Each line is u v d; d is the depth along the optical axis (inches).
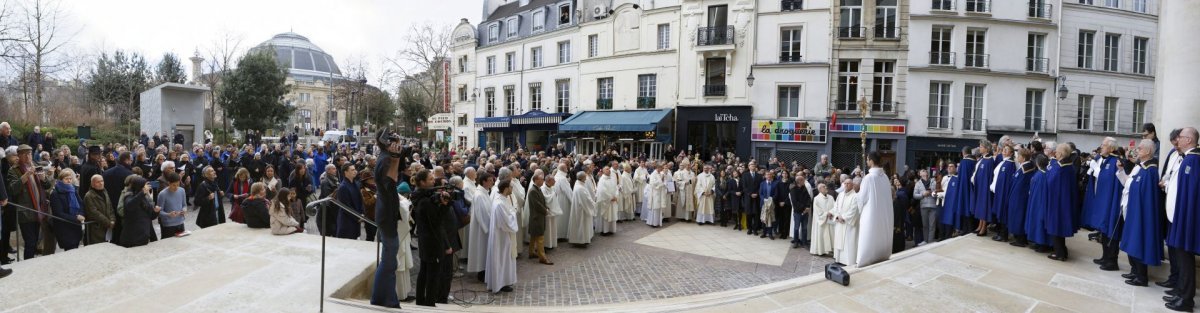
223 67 1514.5
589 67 1102.4
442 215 236.4
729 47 922.1
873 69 877.8
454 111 1465.3
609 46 1066.7
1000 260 251.9
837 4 881.5
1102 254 255.9
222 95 1473.9
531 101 1253.7
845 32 885.8
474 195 315.0
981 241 294.5
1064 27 897.5
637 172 580.4
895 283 217.5
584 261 365.4
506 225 282.7
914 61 868.6
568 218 434.9
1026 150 284.0
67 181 279.1
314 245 271.0
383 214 200.4
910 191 438.0
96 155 352.2
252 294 193.2
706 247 418.0
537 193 357.1
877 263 249.4
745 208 473.4
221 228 308.0
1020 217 276.8
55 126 1083.3
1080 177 331.9
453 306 229.3
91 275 209.9
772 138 912.9
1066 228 247.6
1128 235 209.0
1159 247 201.0
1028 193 275.4
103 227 277.7
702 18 957.2
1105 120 925.2
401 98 2089.1
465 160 575.8
